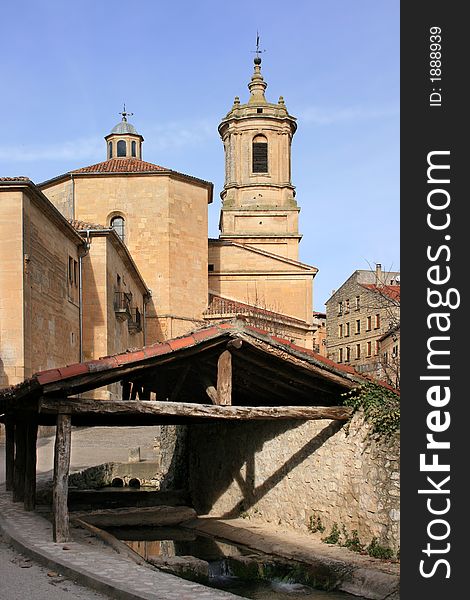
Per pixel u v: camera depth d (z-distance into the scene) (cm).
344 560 1065
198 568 1132
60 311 3044
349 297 6912
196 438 1873
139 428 3206
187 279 4769
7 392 1167
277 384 1278
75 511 1655
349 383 1165
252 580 1066
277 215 5547
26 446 1407
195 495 1850
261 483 1509
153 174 4697
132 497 1803
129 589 734
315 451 1303
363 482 1148
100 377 1010
